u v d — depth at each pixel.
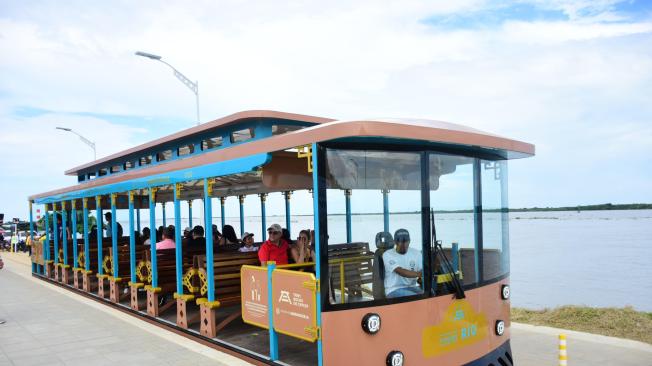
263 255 6.40
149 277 8.37
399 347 4.59
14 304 9.93
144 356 6.19
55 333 7.46
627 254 30.61
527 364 6.02
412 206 4.79
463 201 5.17
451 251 5.03
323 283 4.49
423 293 4.77
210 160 6.24
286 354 5.89
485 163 5.47
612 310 8.76
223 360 5.92
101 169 12.30
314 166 4.50
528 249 35.12
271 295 5.41
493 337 5.41
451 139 4.67
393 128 4.28
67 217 15.99
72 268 12.53
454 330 4.95
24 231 34.62
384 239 4.66
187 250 8.62
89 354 6.36
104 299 10.03
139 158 10.28
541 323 8.37
